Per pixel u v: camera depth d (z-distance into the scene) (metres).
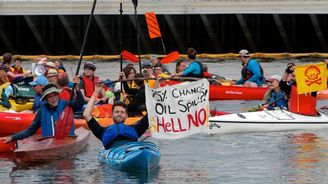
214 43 101.19
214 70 80.88
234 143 38.41
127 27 101.62
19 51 103.38
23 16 102.56
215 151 36.34
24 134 35.34
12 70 54.88
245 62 60.25
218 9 98.38
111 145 32.66
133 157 30.75
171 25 100.50
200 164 33.25
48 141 35.31
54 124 35.81
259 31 100.75
